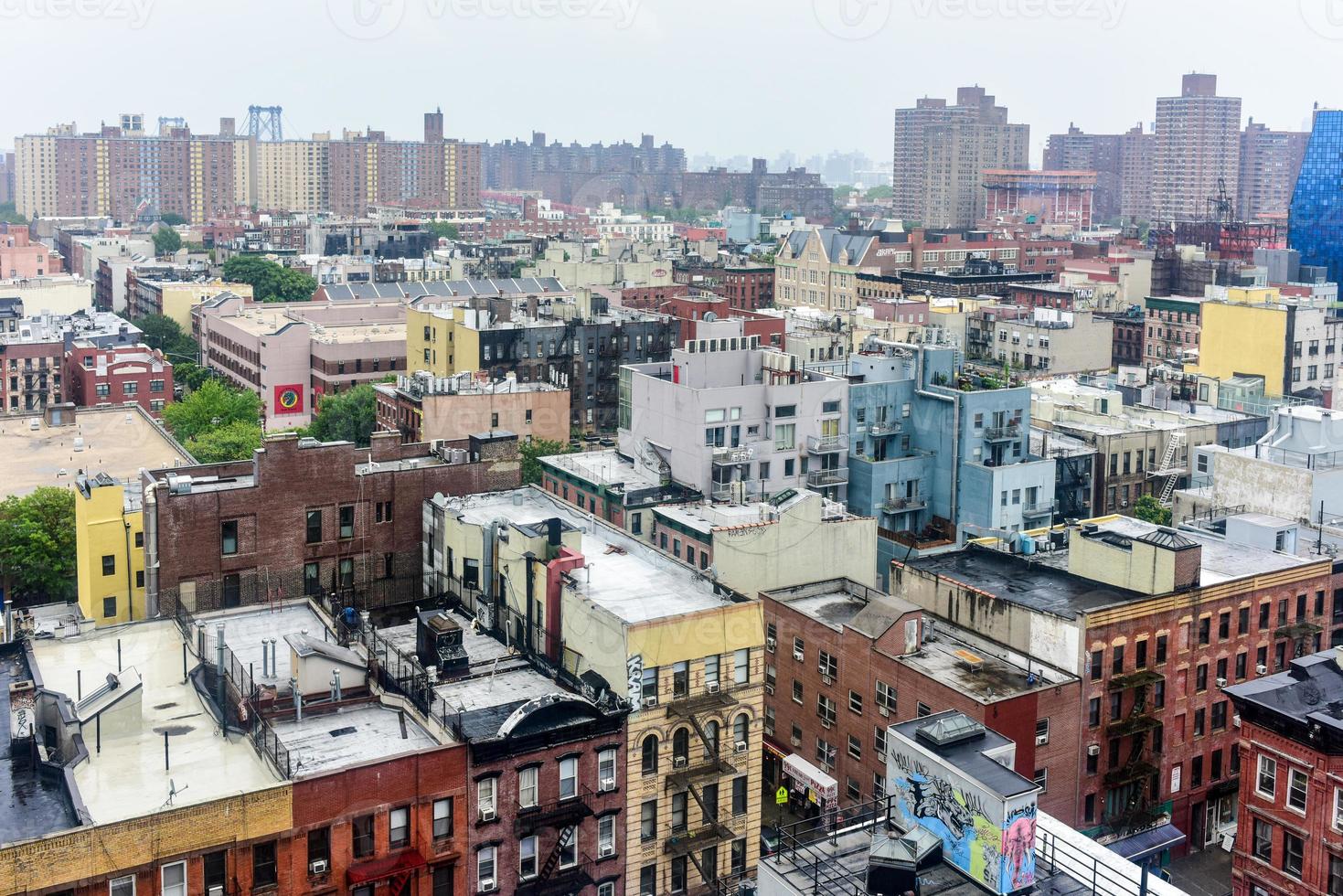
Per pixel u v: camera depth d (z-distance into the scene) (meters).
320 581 91.44
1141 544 93.38
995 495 133.88
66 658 77.00
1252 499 123.00
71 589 119.69
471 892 67.38
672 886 75.19
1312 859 67.31
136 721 69.00
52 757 65.75
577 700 70.25
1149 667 91.31
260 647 78.94
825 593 104.31
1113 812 91.38
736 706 75.31
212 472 97.88
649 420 136.62
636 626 71.94
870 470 135.50
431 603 89.94
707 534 107.25
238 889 60.84
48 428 157.38
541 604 79.31
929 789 53.47
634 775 72.75
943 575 98.44
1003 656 91.62
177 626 81.06
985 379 148.12
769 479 133.38
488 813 67.44
